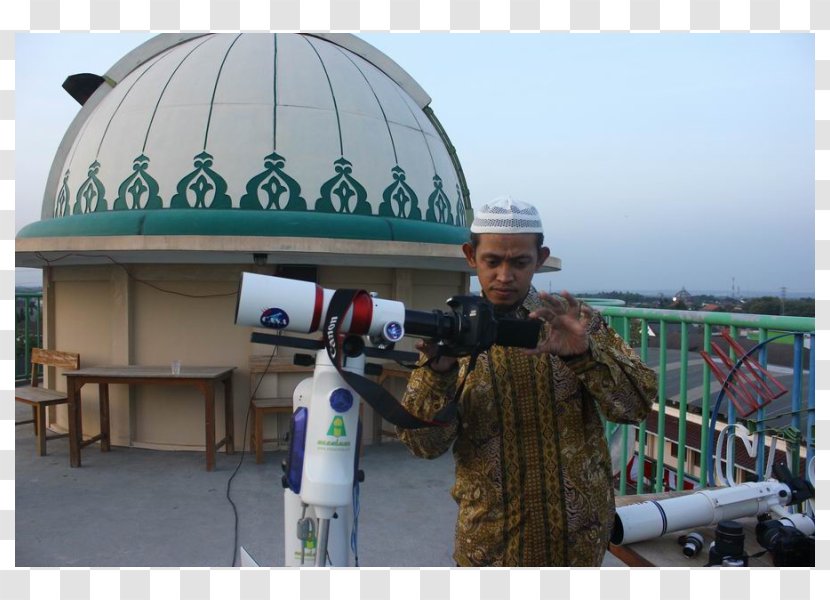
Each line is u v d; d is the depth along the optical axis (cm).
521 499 175
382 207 603
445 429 174
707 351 331
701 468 334
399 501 464
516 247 167
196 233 529
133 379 528
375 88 670
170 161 568
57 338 652
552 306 160
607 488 181
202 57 630
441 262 582
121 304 585
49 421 682
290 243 500
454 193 709
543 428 176
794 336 285
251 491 480
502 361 179
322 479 158
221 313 580
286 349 579
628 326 398
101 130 618
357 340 158
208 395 526
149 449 589
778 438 289
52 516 431
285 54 636
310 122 592
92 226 554
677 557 244
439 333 158
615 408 165
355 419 162
